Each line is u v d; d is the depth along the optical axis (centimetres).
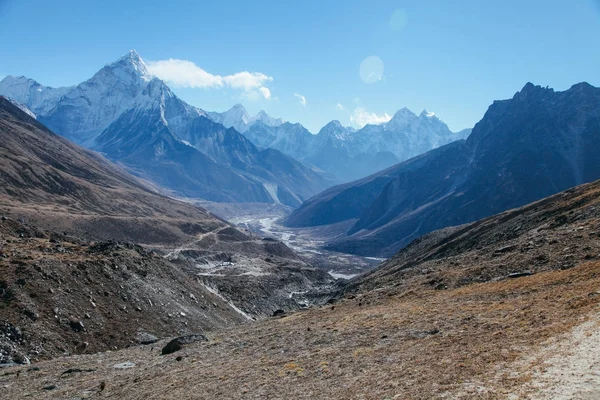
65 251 7312
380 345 3512
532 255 5575
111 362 4478
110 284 6625
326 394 2609
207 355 4412
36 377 3997
